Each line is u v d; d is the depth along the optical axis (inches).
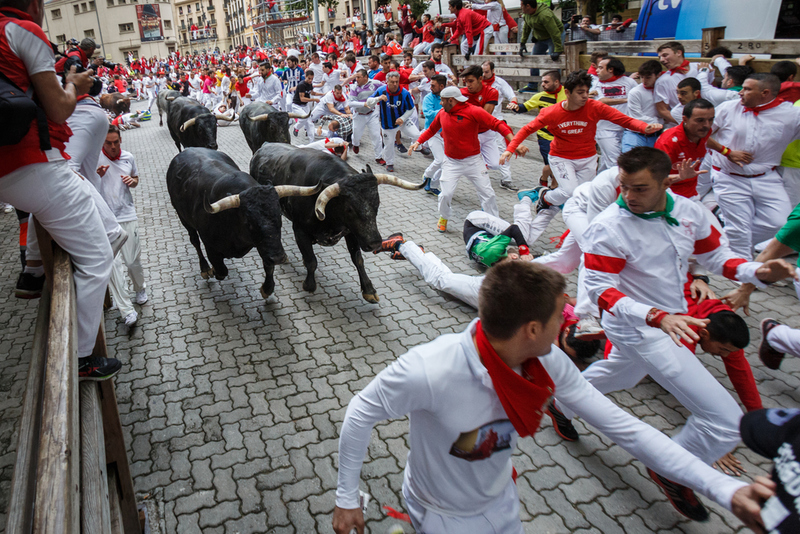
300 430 147.3
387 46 687.7
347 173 202.8
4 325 216.7
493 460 72.3
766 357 146.8
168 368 176.6
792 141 198.4
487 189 263.1
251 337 193.2
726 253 117.6
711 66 290.5
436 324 195.9
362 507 85.2
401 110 375.2
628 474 129.0
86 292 101.2
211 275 237.3
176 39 3336.6
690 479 67.9
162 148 574.9
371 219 191.3
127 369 176.7
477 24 486.6
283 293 225.8
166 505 125.2
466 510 76.3
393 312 205.6
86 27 3048.7
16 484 64.8
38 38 88.7
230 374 172.4
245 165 452.1
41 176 92.8
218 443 143.6
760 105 192.2
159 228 313.0
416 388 65.7
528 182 349.1
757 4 341.1
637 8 591.5
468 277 201.6
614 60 301.7
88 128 129.3
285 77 692.7
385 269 242.8
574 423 146.5
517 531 80.8
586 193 174.2
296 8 2092.8
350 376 169.0
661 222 112.5
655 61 262.4
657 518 117.3
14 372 185.5
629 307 108.2
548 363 72.3
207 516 122.1
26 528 57.7
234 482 131.0
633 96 271.7
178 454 140.3
